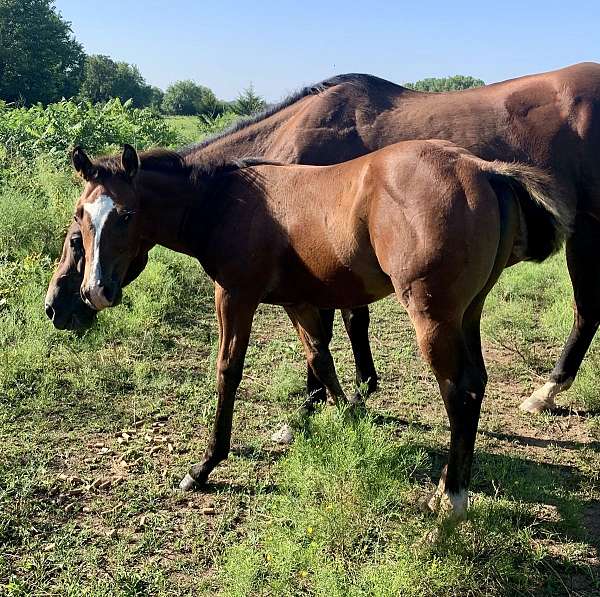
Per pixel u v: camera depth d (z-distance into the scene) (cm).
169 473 336
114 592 245
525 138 374
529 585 253
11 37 3500
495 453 362
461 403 266
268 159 350
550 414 415
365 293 297
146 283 594
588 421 407
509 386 464
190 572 262
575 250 396
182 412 405
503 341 545
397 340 553
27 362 439
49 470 334
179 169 336
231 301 319
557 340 550
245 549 263
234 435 379
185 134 2150
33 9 3650
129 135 1351
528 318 595
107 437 372
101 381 436
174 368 471
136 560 269
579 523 286
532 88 382
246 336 322
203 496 317
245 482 330
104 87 5331
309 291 312
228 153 395
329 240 286
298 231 296
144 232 336
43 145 1070
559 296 636
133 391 430
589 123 369
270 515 297
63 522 293
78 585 248
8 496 307
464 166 258
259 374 474
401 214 257
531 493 312
